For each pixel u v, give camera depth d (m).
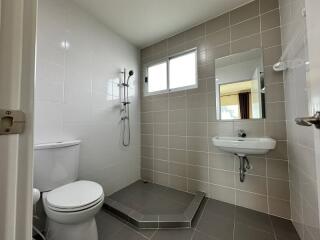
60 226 1.08
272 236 1.27
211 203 1.76
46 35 1.38
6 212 0.26
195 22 1.95
